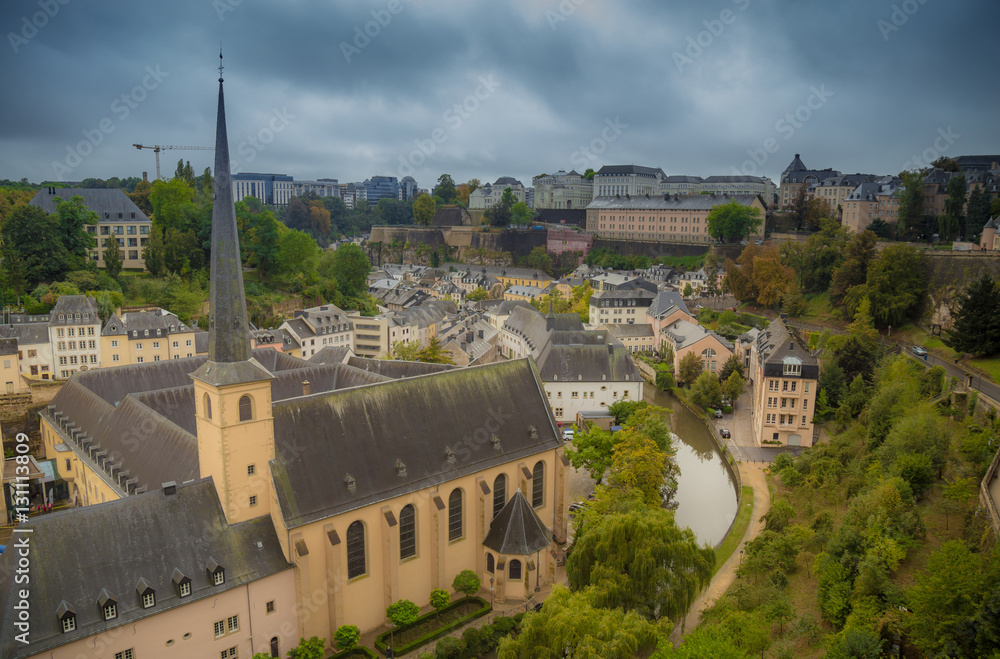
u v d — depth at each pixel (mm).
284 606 67812
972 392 106562
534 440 89312
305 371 109688
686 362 170750
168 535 62750
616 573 67250
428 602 79250
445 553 79188
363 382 107688
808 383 128625
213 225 63625
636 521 69188
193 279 196750
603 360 151875
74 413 101938
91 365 149375
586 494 109625
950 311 145875
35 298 166375
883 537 72375
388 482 74625
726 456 126438
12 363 140625
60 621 55219
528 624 59344
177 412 93250
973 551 68062
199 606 62312
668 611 65875
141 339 153500
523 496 82812
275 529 68188
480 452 83688
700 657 52656
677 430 147375
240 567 64875
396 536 74375
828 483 99500
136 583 59562
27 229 172625
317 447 72062
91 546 58938
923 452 88938
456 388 86125
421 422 80875
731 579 81500
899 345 162625
